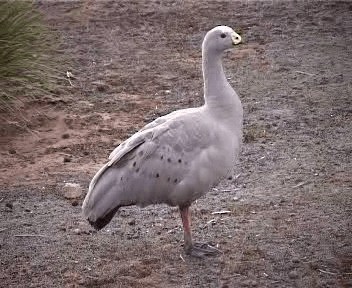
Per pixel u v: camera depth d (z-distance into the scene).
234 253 10.46
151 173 9.88
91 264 10.39
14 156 13.91
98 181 10.03
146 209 11.87
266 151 13.70
